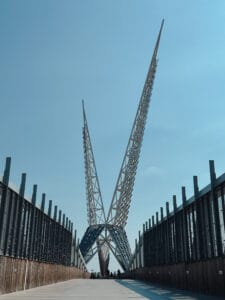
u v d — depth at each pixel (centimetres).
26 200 3244
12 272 2822
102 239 13375
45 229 4181
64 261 5834
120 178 13338
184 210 3462
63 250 5681
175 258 3866
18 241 2977
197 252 3059
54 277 4834
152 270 5341
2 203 2564
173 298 2395
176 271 3753
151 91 12950
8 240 2714
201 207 2966
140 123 13050
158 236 4888
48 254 4375
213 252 2659
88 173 14175
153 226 5275
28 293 2773
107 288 3688
